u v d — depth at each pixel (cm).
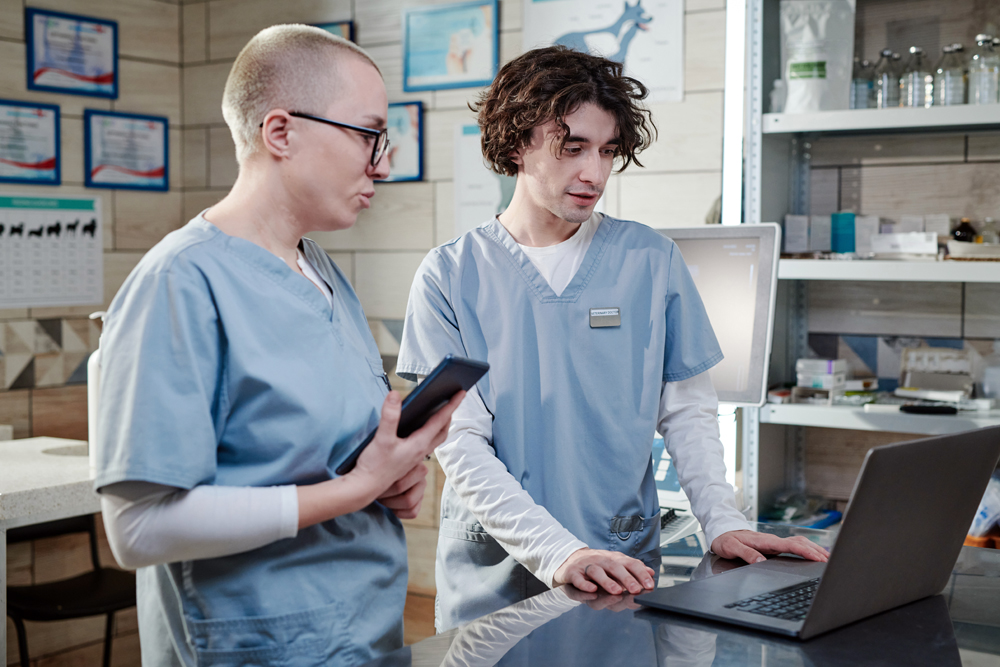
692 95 281
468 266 164
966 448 113
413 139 326
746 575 125
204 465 100
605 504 156
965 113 229
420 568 327
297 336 110
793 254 257
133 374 99
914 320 274
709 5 278
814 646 100
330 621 111
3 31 321
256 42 111
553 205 152
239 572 108
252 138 110
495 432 156
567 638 103
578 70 147
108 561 344
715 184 280
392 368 335
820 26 245
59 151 335
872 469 99
